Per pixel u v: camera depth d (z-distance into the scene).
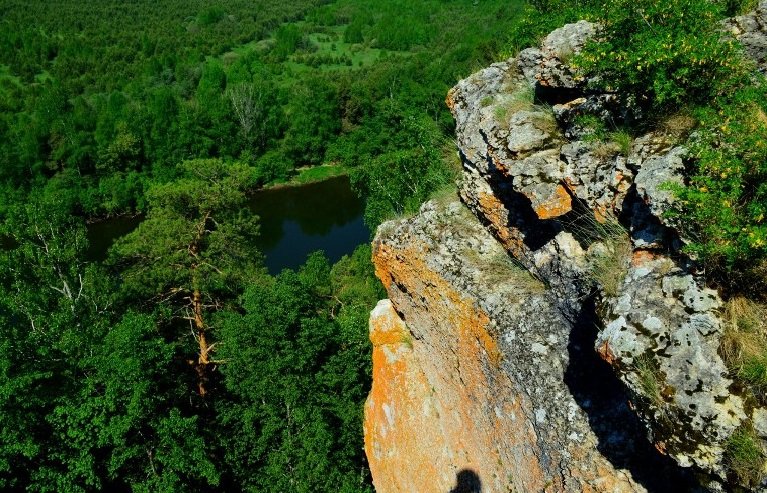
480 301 8.39
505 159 7.72
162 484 15.95
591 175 6.79
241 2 157.00
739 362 4.61
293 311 19.41
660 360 4.88
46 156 56.28
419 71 67.25
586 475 6.36
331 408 19.83
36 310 20.59
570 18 10.20
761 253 4.71
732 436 4.44
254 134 62.69
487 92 9.54
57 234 23.77
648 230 5.80
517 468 7.92
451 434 10.19
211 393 22.59
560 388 6.96
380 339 12.30
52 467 15.27
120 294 22.80
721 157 5.11
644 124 6.53
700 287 5.06
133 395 15.69
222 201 24.56
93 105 67.88
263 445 18.98
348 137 64.19
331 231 49.91
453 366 9.69
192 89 82.44
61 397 15.59
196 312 23.81
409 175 23.41
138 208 53.59
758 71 6.26
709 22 6.70
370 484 19.41
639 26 6.77
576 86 7.76
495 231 8.95
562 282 7.30
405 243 10.35
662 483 5.73
